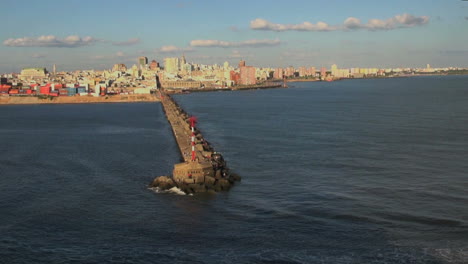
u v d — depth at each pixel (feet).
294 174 369.09
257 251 226.17
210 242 237.66
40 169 399.65
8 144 539.29
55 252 227.40
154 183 341.82
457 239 234.58
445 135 531.91
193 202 303.07
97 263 215.51
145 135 622.95
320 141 517.96
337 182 342.03
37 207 294.46
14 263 215.92
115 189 334.85
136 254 224.53
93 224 264.52
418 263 210.79
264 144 507.71
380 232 245.24
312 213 276.00
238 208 289.33
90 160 438.81
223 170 366.43
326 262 213.05
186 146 484.33
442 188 320.09
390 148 462.60
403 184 331.98
